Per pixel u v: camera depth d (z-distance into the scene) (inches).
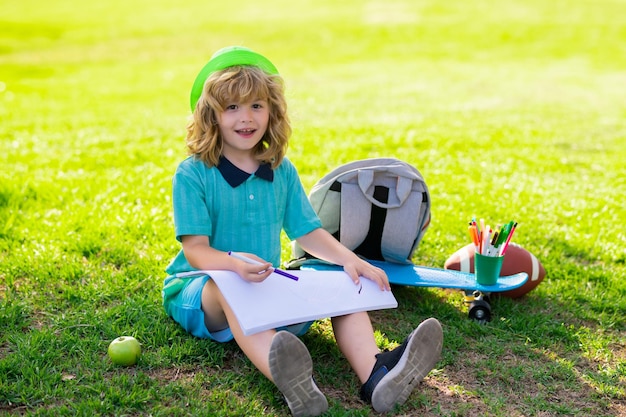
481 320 138.2
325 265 140.4
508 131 325.4
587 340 131.9
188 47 717.3
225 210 122.3
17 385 108.5
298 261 143.8
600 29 759.1
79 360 118.1
